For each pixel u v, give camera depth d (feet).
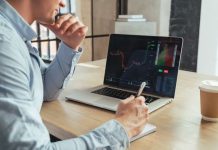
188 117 3.46
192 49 11.68
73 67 4.22
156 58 4.19
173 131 3.08
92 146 2.47
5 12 2.80
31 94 2.74
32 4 2.97
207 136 2.95
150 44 4.27
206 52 11.37
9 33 2.49
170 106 3.84
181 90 4.57
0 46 2.32
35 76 3.13
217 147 2.73
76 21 4.13
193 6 11.37
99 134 2.59
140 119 2.90
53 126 3.28
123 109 2.95
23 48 2.62
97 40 12.98
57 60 4.19
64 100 4.14
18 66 2.35
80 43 4.18
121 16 11.98
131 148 2.71
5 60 2.29
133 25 11.80
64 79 4.15
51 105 3.94
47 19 3.17
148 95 4.13
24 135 2.19
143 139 2.90
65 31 4.06
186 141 2.85
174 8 11.97
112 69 4.67
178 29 11.99
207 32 11.19
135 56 4.42
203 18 11.16
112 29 13.37
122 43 4.59
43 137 2.32
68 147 2.41
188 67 11.86
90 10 12.55
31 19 3.06
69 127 3.20
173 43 4.05
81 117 3.49
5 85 2.24
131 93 4.21
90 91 4.39
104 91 4.35
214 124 3.26
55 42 9.94
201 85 3.36
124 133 2.67
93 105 3.83
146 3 12.91
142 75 4.30
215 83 3.38
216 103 3.25
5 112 2.19
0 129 2.17
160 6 12.46
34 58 3.37
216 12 10.82
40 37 9.98
